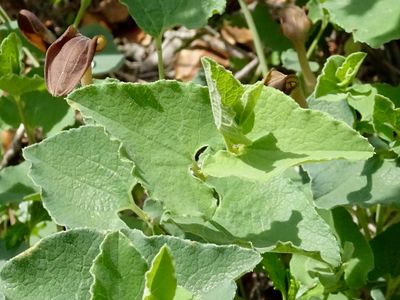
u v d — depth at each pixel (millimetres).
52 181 213
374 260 242
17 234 276
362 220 265
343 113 254
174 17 272
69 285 181
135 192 275
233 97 170
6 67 267
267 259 228
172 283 138
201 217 201
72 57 219
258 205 212
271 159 177
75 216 209
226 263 177
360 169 235
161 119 200
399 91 263
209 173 179
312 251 200
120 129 197
